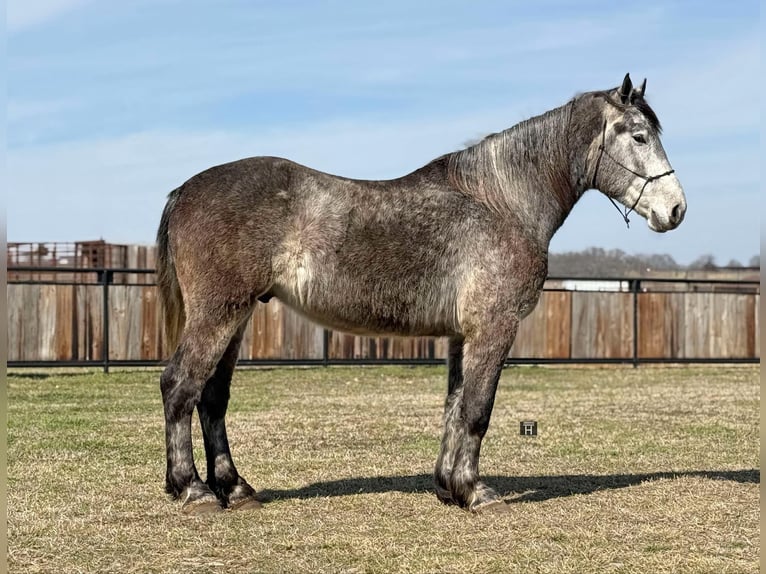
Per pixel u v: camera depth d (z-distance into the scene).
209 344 6.41
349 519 6.51
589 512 6.76
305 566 5.43
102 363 16.25
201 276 6.42
